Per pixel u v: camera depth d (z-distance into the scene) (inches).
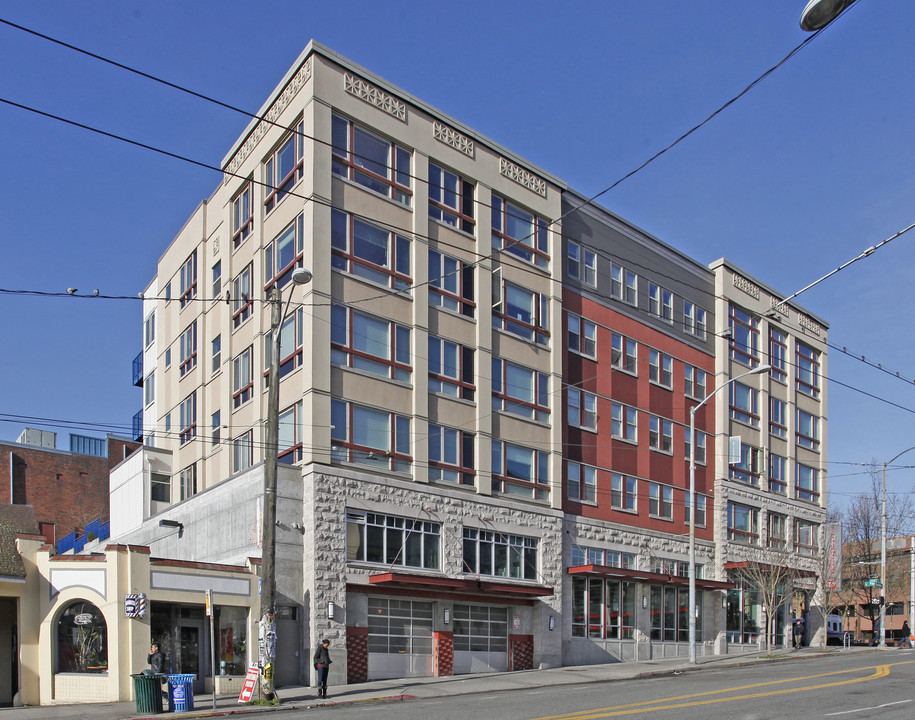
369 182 1248.8
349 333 1188.5
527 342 1438.2
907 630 2080.5
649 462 1662.2
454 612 1264.8
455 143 1368.1
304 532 1119.6
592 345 1582.2
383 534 1181.7
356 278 1202.6
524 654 1348.4
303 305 1159.6
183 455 1555.1
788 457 2026.3
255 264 1305.4
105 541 1726.1
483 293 1374.3
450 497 1268.5
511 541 1354.6
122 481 1680.6
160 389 1696.6
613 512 1566.2
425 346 1272.1
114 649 957.2
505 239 1432.1
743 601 1811.0
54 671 976.3
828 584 1988.2
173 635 1038.4
